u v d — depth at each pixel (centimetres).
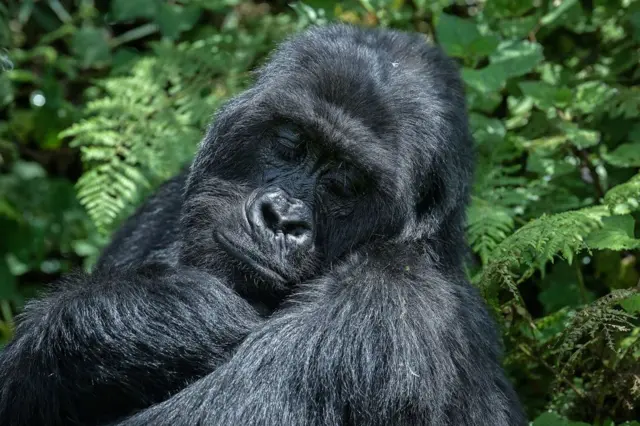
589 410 979
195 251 841
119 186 1144
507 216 1030
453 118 877
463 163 888
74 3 1634
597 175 1143
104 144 1211
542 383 1031
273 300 834
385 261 815
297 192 821
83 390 775
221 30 1415
